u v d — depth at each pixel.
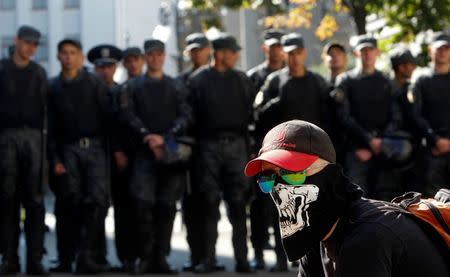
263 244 9.48
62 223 9.43
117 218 9.55
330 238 3.46
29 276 8.85
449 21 14.12
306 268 3.68
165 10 36.16
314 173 3.43
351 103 9.24
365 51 9.22
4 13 44.12
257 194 9.34
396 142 9.02
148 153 9.05
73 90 9.13
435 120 9.33
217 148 9.12
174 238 13.42
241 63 35.22
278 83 9.22
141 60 10.32
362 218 3.38
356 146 9.12
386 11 14.23
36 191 8.88
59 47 9.16
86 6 42.44
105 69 10.38
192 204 9.53
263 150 3.49
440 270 3.35
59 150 9.23
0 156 8.80
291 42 9.12
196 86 9.23
